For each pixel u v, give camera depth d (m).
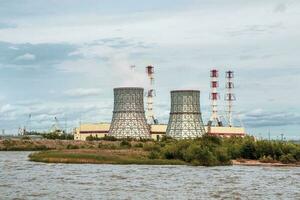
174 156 138.75
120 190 76.25
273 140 157.50
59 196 69.44
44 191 74.31
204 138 153.25
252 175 104.19
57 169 112.56
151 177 96.06
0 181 86.88
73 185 81.88
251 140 158.38
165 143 167.12
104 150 171.38
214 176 100.19
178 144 140.38
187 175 101.12
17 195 70.06
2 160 144.75
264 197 71.56
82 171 107.69
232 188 80.94
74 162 134.38
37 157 143.25
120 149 180.38
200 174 103.88
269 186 84.38
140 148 185.00
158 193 73.81
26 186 80.00
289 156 149.62
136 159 135.62
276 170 121.19
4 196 69.06
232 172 110.75
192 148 133.50
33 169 112.31
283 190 79.19
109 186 81.00
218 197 71.00
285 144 154.62
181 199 68.69
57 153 150.12
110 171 108.31
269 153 153.25
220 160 135.50
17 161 140.12
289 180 94.69
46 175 98.12
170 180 91.12
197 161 130.62
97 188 78.31
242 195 73.19
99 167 119.25
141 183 85.75
